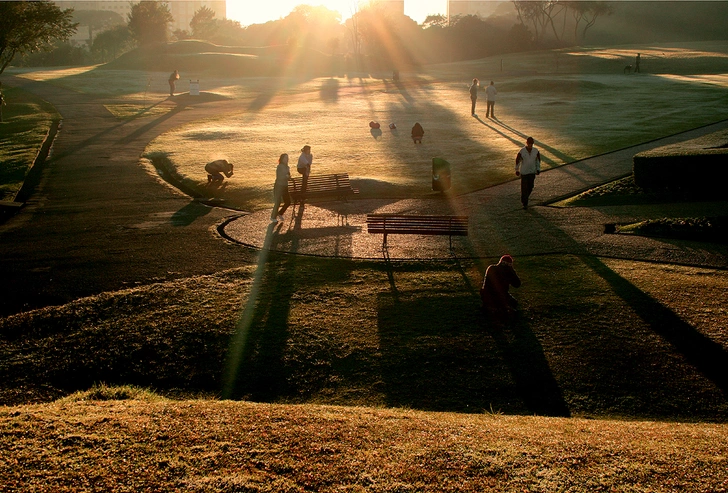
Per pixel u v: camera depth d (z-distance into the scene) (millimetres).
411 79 75562
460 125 36406
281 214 18094
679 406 7617
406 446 5531
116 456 5211
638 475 4980
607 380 8242
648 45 114250
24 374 8820
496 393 8055
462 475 4984
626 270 12234
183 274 13023
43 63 129875
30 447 5301
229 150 30156
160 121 41719
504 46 119000
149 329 10031
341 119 41031
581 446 5598
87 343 9617
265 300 11289
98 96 57375
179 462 5129
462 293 11453
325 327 10062
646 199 18156
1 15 40125
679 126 31531
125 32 146750
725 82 53000
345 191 19328
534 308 10555
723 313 9930
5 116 43969
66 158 29000
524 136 31438
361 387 8289
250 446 5465
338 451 5406
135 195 21625
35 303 11766
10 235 16672
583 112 39219
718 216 14875
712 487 4789
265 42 135625
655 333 9422
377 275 12602
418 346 9305
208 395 8305
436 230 13734
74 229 17125
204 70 90312
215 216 18391
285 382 8492
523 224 16281
